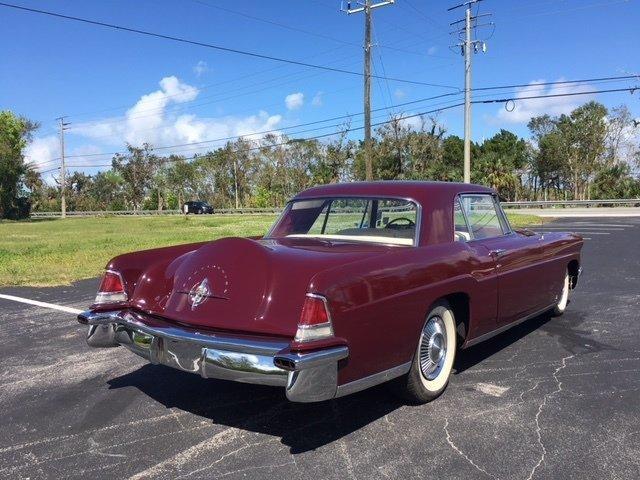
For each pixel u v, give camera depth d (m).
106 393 4.29
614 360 4.86
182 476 3.02
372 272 3.36
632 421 3.61
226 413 3.88
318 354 3.00
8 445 3.42
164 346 3.59
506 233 5.24
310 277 3.33
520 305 4.98
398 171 60.12
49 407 4.02
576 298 7.51
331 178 63.44
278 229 4.71
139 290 3.96
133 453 3.30
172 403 4.07
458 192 4.56
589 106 65.62
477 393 4.13
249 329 3.28
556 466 3.04
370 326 3.30
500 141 73.00
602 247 13.71
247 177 82.06
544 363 4.81
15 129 63.78
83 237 23.28
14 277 10.40
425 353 3.91
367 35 26.84
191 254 3.93
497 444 3.32
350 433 3.51
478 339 4.45
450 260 3.98
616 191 60.09
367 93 27.09
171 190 87.44
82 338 5.95
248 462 3.17
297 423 3.69
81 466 3.15
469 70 29.69
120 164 86.19
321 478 2.97
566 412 3.76
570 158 67.25
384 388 3.99
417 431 3.52
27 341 5.84
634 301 7.27
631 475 2.95
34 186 85.94
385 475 2.99
